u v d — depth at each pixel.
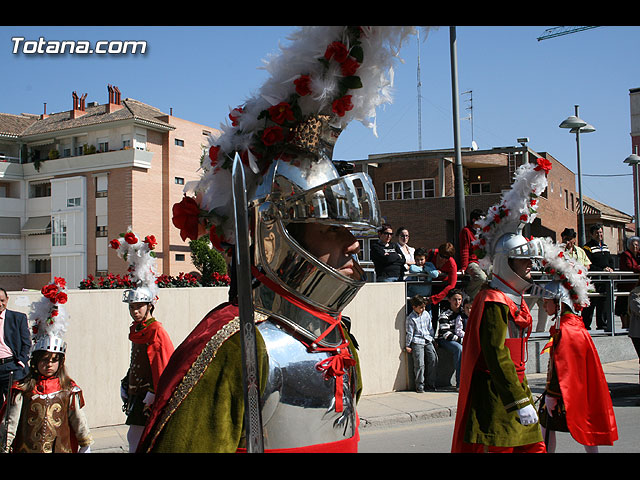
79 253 40.75
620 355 11.03
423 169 32.44
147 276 5.41
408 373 9.09
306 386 1.71
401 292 9.08
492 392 3.60
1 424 4.12
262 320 1.75
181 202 1.92
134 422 5.14
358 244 1.93
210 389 1.56
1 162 42.78
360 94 1.88
